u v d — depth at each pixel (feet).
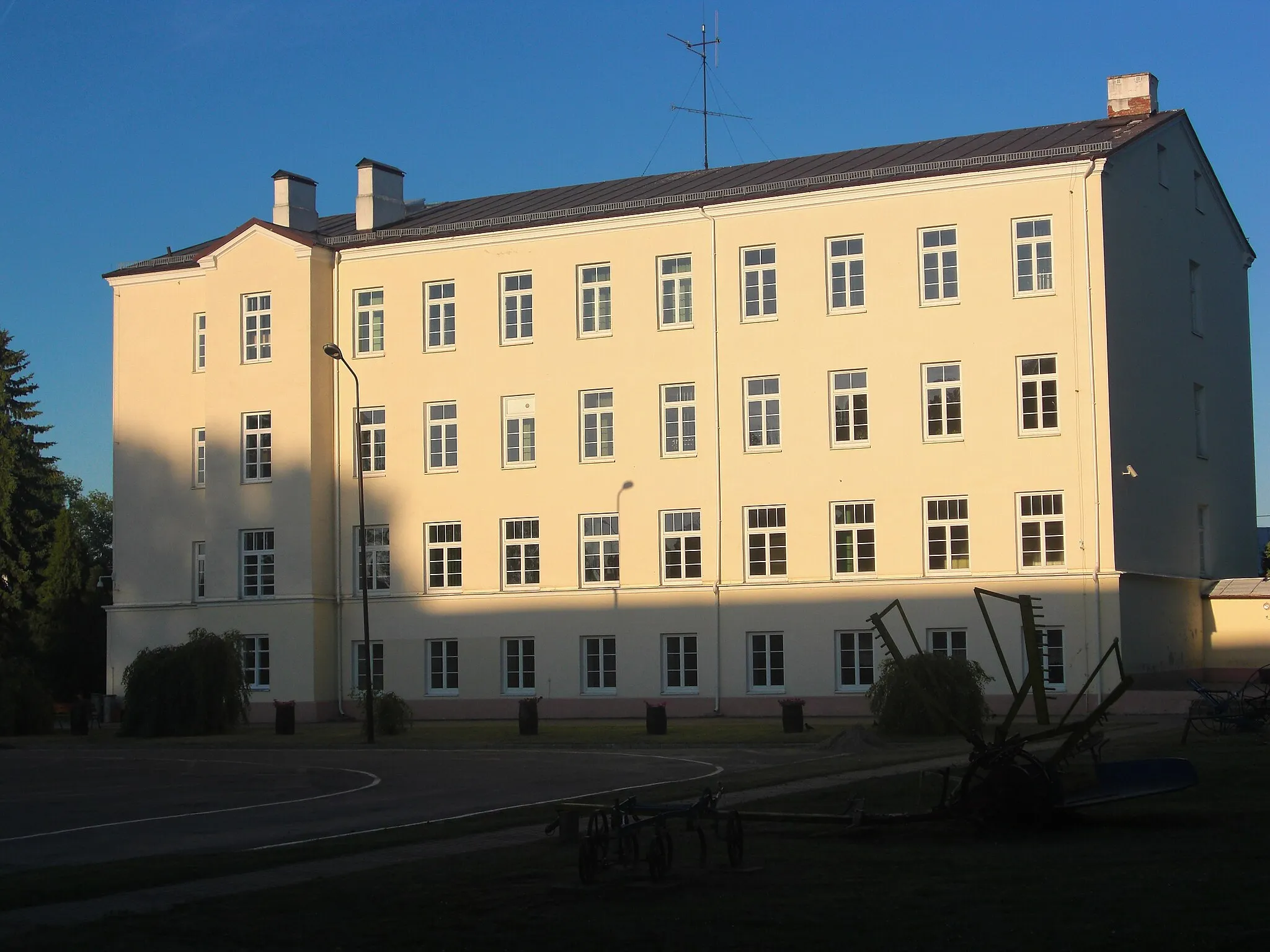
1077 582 140.36
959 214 148.36
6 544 229.66
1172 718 122.93
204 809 75.00
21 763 116.37
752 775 81.97
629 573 159.33
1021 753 52.65
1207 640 159.94
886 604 147.43
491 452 166.40
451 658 166.40
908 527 148.36
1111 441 141.49
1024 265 146.10
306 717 167.12
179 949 37.01
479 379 167.43
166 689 147.33
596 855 43.78
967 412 147.02
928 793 66.03
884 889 41.34
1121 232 147.95
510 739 126.82
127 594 184.65
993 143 162.71
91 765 112.57
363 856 52.70
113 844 60.75
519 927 38.17
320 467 171.12
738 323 156.35
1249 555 180.55
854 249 152.87
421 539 168.76
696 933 36.47
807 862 46.88
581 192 184.65
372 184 180.14
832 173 161.79
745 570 154.71
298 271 172.14
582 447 162.71
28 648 225.56
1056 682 140.46
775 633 152.56
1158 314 156.35
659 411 159.43
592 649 161.07
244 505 172.86
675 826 58.80
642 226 160.97
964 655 144.56
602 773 90.68
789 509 153.28
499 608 164.25
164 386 185.16
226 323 175.73
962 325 147.64
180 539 182.50
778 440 154.61
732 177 172.76
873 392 150.82
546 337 164.66
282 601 169.37
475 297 168.14
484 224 167.22
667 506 158.20
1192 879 40.83
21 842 62.18
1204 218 172.35
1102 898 38.60
